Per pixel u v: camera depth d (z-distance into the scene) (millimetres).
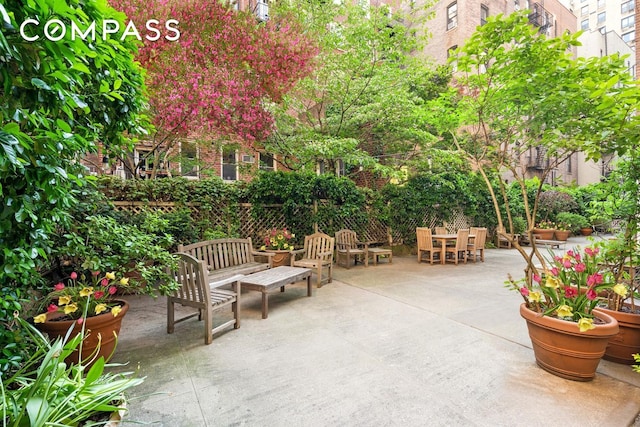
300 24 6340
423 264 6883
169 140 5824
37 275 1841
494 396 1973
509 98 2771
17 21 984
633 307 2500
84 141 1425
